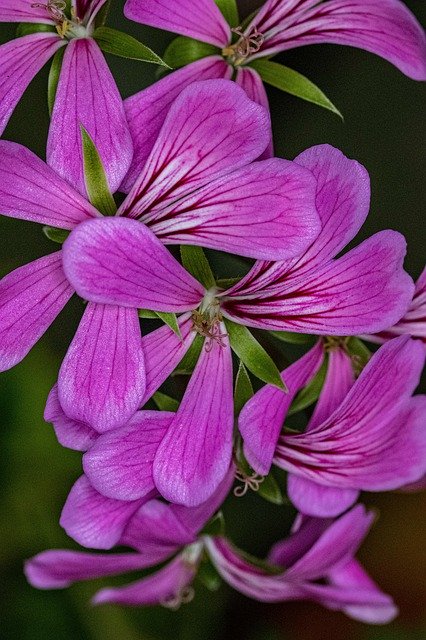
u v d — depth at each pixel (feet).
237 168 1.24
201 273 1.27
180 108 1.23
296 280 1.26
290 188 1.23
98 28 1.28
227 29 1.30
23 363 1.61
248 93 1.30
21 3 1.28
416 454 1.28
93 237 1.21
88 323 1.24
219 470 1.26
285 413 1.28
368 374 1.26
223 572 1.43
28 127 1.55
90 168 1.24
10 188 1.24
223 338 1.28
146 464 1.25
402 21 1.30
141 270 1.22
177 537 1.33
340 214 1.25
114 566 1.39
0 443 1.62
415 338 1.32
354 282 1.26
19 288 1.26
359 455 1.29
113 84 1.26
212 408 1.27
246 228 1.24
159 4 1.28
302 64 1.62
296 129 1.62
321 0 1.32
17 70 1.28
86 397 1.23
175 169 1.24
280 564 1.40
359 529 1.34
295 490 1.30
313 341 1.31
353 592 1.38
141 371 1.24
